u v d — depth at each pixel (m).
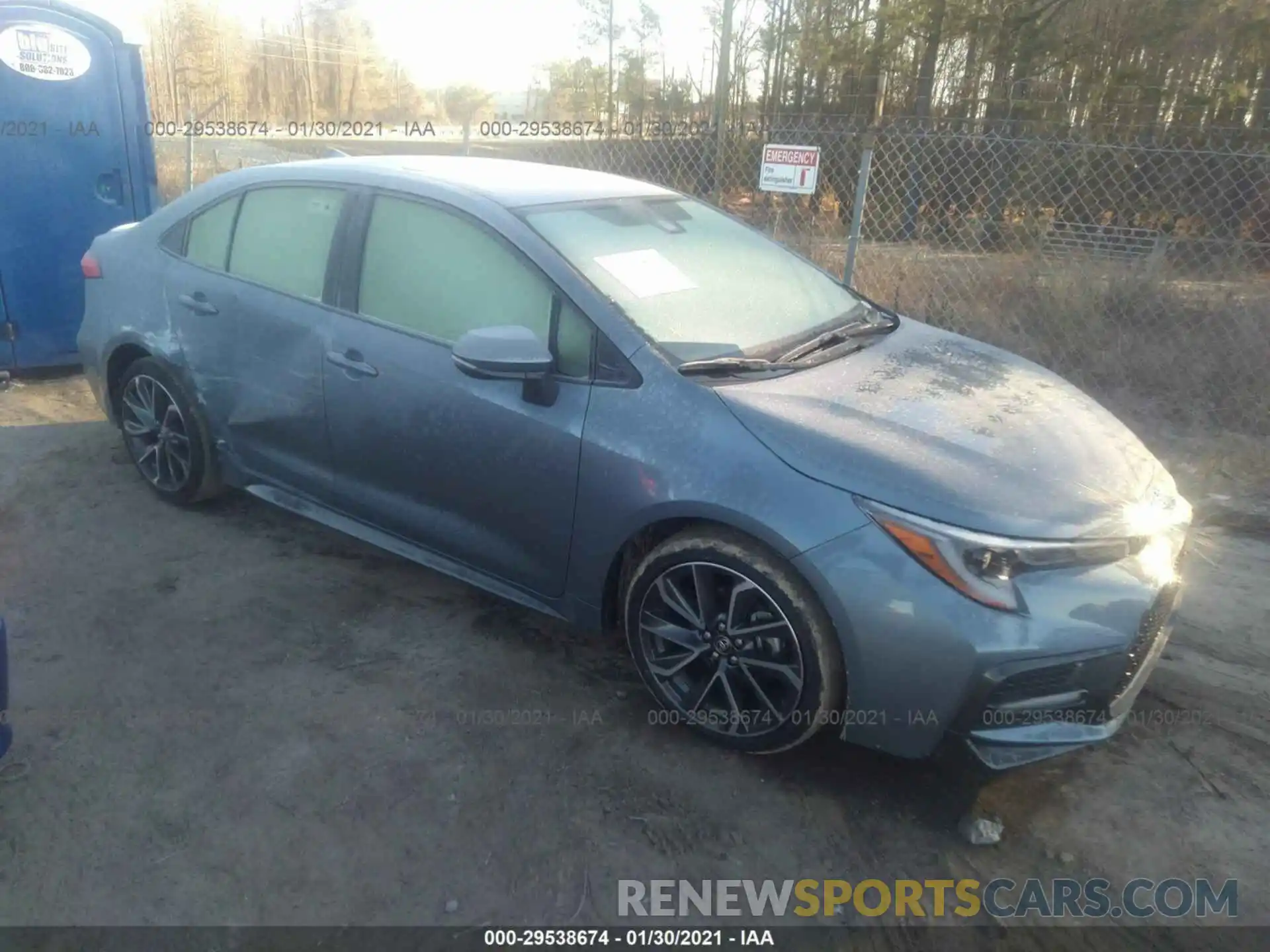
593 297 3.16
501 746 3.03
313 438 3.84
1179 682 3.53
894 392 3.16
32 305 6.04
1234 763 3.12
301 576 4.01
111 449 5.22
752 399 2.95
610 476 3.02
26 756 2.90
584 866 2.60
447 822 2.72
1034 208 10.30
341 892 2.48
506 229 3.36
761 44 14.95
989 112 15.85
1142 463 3.12
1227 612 4.03
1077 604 2.62
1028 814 2.87
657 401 2.98
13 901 2.41
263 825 2.68
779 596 2.76
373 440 3.62
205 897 2.45
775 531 2.71
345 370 3.64
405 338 3.51
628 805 2.81
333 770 2.89
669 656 3.11
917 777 2.99
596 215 3.63
